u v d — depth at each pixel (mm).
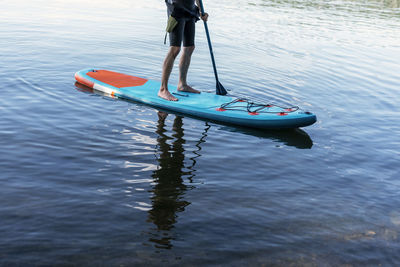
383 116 5070
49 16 9633
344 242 2518
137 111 4562
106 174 3098
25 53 6375
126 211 2641
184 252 2295
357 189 3229
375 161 3795
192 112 4602
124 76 5512
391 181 3414
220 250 2340
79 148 3492
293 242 2471
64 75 5520
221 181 3166
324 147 4039
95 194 2809
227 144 3926
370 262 2359
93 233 2389
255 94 5395
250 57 7375
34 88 4910
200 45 8016
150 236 2408
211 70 6348
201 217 2648
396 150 4078
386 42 9914
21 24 8500
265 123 4375
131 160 3369
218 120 4535
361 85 6336
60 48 6902
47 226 2414
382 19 13406
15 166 3098
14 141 3514
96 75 5379
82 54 6668
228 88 5547
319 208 2889
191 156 3566
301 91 5719
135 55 6898
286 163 3604
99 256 2199
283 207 2857
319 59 7730
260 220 2670
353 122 4785
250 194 3004
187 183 3084
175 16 4625
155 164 3344
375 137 4391
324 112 5023
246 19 11344
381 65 7734
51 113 4223
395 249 2496
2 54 6188
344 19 12828
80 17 9844
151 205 2738
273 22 11273
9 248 2197
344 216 2812
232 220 2643
